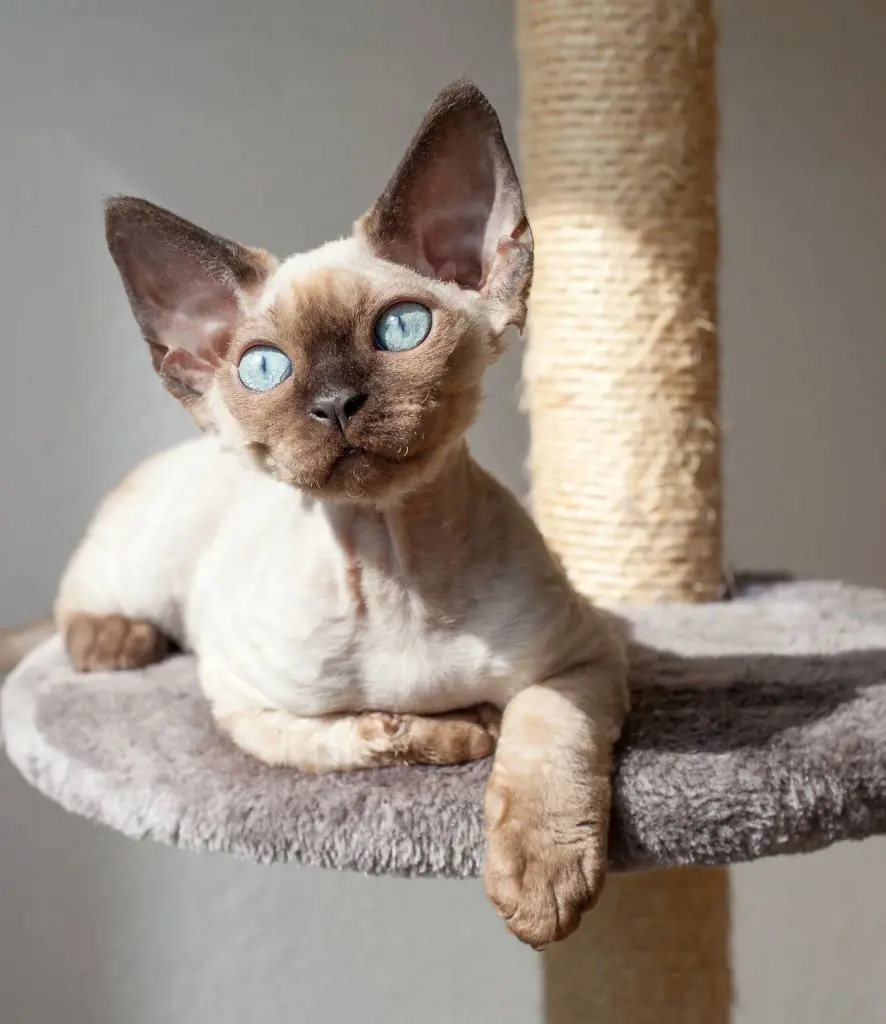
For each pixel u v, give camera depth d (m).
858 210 1.14
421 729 0.71
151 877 1.09
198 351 0.73
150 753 0.74
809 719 0.74
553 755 0.67
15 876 1.07
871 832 0.70
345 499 0.67
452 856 0.68
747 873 1.15
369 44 1.04
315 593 0.71
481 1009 1.14
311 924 1.11
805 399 1.15
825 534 1.17
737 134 1.11
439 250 0.71
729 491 1.15
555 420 0.93
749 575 1.03
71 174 1.01
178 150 1.02
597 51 0.89
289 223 1.04
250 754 0.73
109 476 1.04
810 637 0.86
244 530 0.79
